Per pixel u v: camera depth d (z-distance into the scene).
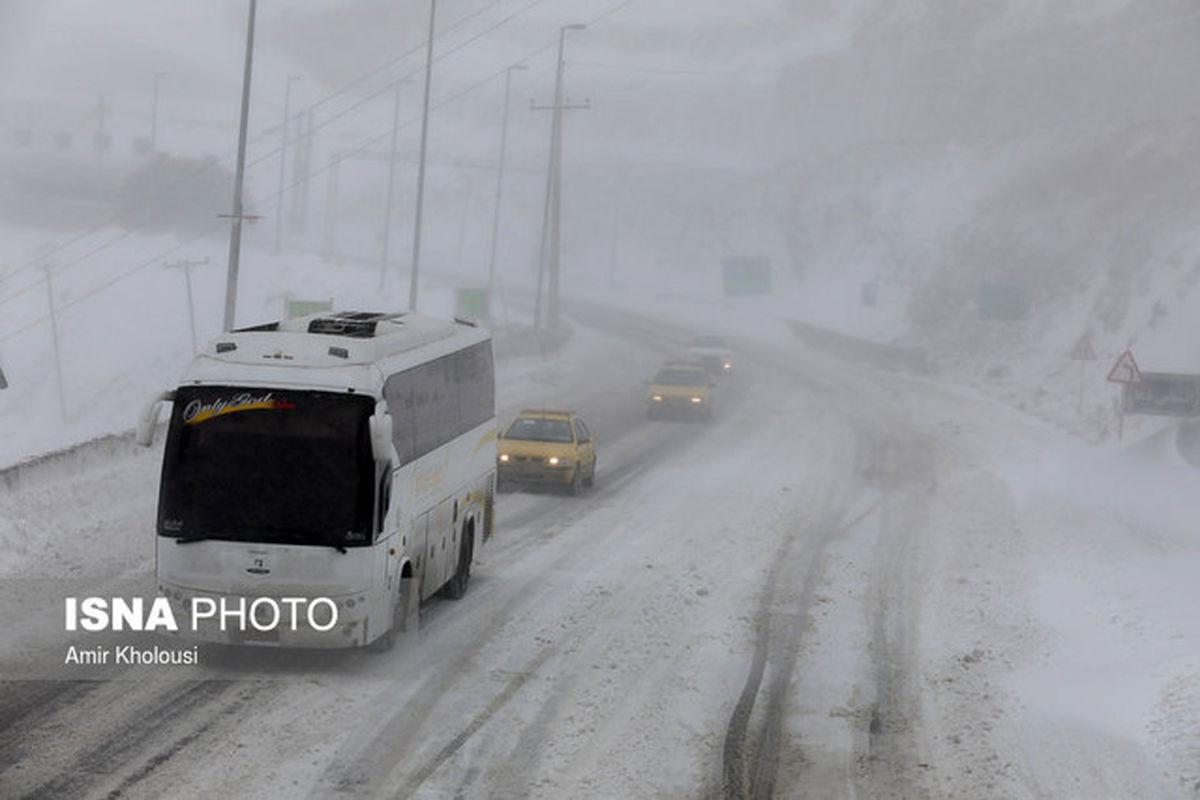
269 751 13.40
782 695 16.44
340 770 12.94
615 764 13.56
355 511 16.11
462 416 20.88
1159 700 16.03
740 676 17.27
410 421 17.81
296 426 16.19
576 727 14.75
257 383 16.27
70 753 12.98
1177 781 13.41
